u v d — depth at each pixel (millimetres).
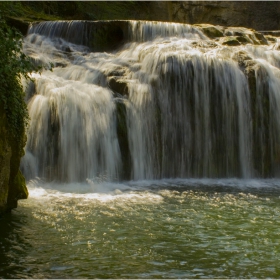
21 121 8109
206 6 24938
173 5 24828
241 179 12375
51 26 16422
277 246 6914
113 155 11469
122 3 23359
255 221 8062
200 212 8531
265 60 14664
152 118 12180
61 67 14000
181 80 12672
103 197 9391
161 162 12109
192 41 15391
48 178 10789
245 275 5941
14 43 7613
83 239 6934
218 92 12805
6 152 7664
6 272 5789
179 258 6391
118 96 12273
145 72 13023
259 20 24688
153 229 7484
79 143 11141
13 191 8195
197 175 12398
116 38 16906
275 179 12570
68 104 11219
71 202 8883
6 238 6871
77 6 21125
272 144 12992
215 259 6402
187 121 12523
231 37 16469
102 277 5734
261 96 13070
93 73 13266
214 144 12609
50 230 7266
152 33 16719
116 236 7105
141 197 9523
